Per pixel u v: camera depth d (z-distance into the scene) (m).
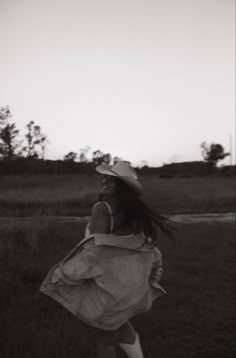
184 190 34.41
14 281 5.86
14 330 4.11
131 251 2.71
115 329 2.66
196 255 8.23
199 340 4.08
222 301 5.32
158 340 4.05
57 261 7.23
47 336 3.92
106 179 2.81
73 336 3.97
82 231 10.74
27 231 9.28
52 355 3.58
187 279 6.38
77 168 83.06
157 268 3.03
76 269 2.61
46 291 2.69
